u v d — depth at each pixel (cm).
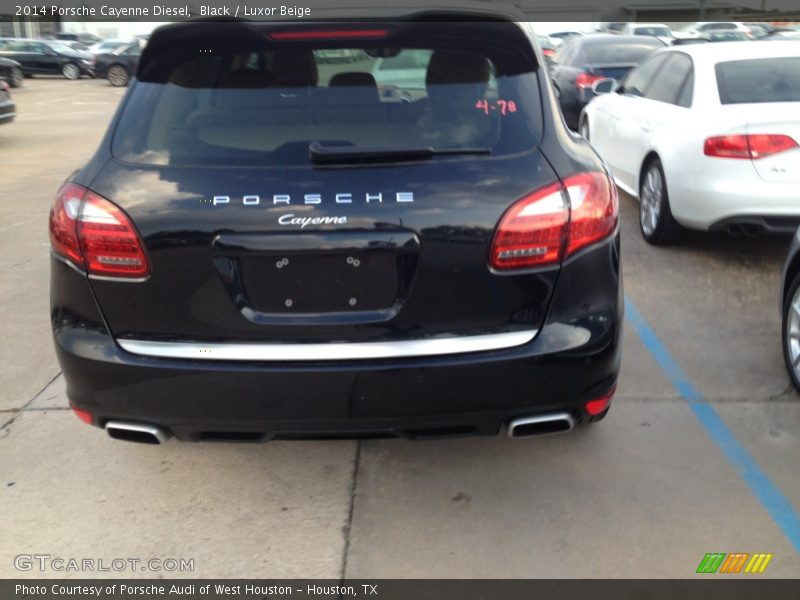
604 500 306
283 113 273
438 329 259
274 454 344
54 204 271
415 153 258
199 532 294
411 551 281
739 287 531
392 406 259
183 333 261
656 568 270
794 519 294
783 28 2933
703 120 541
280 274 254
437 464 333
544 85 288
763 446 341
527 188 257
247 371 256
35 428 366
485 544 284
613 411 371
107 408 269
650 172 619
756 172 510
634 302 504
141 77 288
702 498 306
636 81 728
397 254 252
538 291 260
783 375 405
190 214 252
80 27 4081
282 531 293
